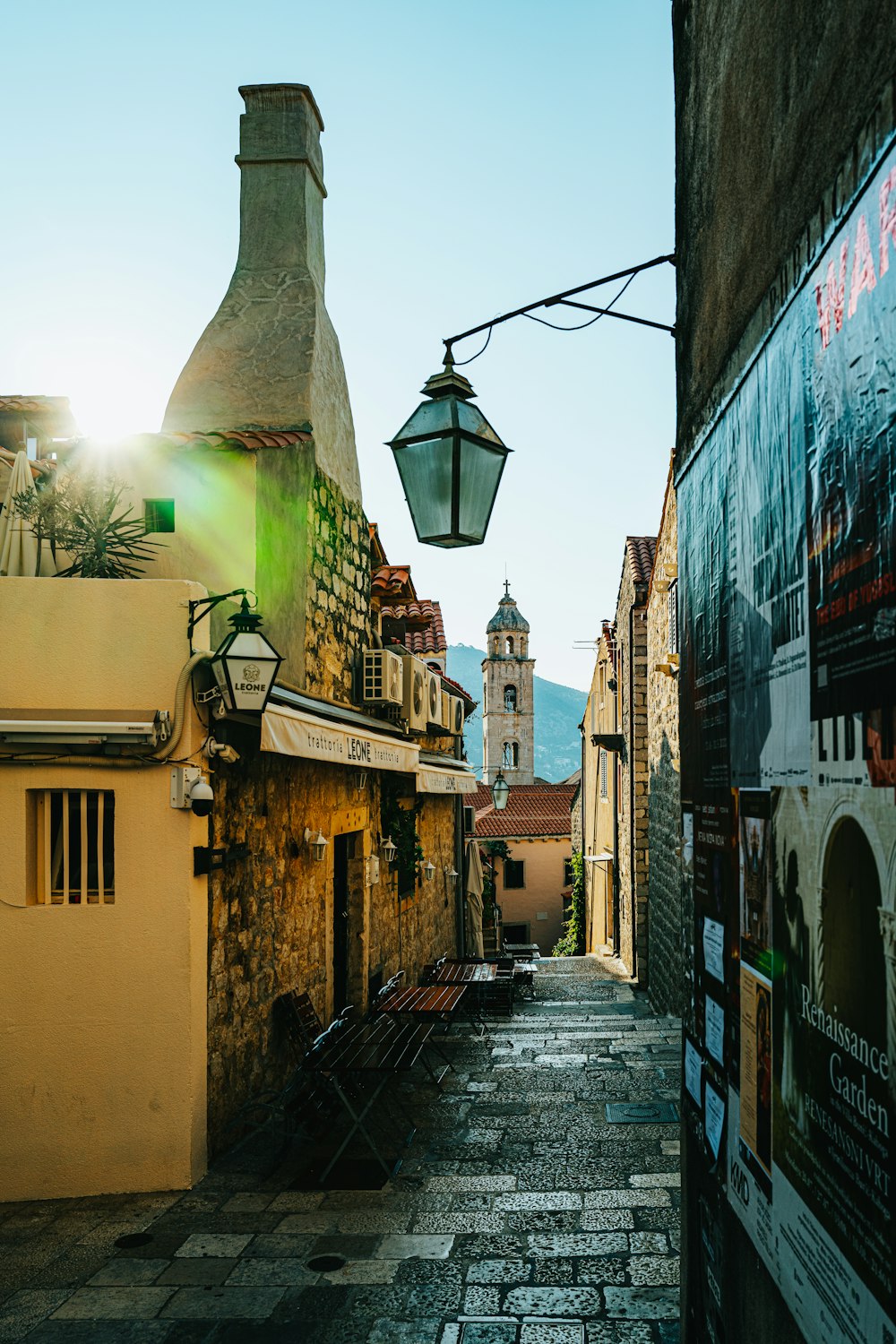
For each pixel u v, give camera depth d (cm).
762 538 268
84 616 643
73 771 636
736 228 301
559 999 1520
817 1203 220
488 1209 573
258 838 766
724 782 318
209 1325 449
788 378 243
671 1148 668
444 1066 913
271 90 1003
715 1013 331
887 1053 179
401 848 1269
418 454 468
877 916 184
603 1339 423
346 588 1057
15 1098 625
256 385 954
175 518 845
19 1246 543
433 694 1353
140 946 631
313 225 1021
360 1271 496
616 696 2038
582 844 3222
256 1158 677
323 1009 932
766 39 265
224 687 619
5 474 821
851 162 197
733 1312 302
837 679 207
